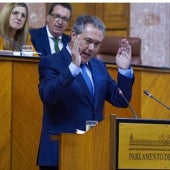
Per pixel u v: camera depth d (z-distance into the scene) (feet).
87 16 22.82
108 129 19.27
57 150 22.39
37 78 30.22
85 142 19.99
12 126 29.53
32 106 30.09
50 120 22.76
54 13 36.94
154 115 33.68
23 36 35.70
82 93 22.89
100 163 19.48
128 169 19.04
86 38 22.50
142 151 19.22
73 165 20.35
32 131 30.01
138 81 33.14
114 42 38.78
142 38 56.49
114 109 31.96
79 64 21.68
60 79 21.58
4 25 34.94
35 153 29.99
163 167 19.42
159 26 55.62
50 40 36.99
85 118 22.74
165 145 19.47
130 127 19.13
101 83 23.68
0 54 29.50
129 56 24.08
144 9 56.44
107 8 58.54
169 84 34.17
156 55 55.72
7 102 29.50
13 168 29.45
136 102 33.04
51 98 21.84
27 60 29.96
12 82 29.66
